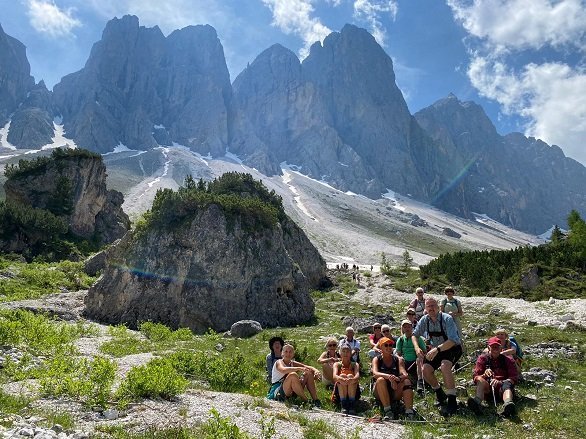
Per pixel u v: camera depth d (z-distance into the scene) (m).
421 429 11.35
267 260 44.59
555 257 67.44
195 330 39.91
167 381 12.49
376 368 13.61
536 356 20.56
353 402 13.39
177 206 45.28
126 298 41.38
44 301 43.94
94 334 29.09
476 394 13.13
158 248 43.09
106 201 119.56
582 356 20.30
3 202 96.12
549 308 38.56
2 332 17.88
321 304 54.25
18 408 10.13
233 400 12.98
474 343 23.55
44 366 15.21
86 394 11.30
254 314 41.56
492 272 68.56
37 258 80.50
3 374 13.84
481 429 11.34
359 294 63.00
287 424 11.13
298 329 34.81
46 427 8.93
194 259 42.34
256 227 45.97
